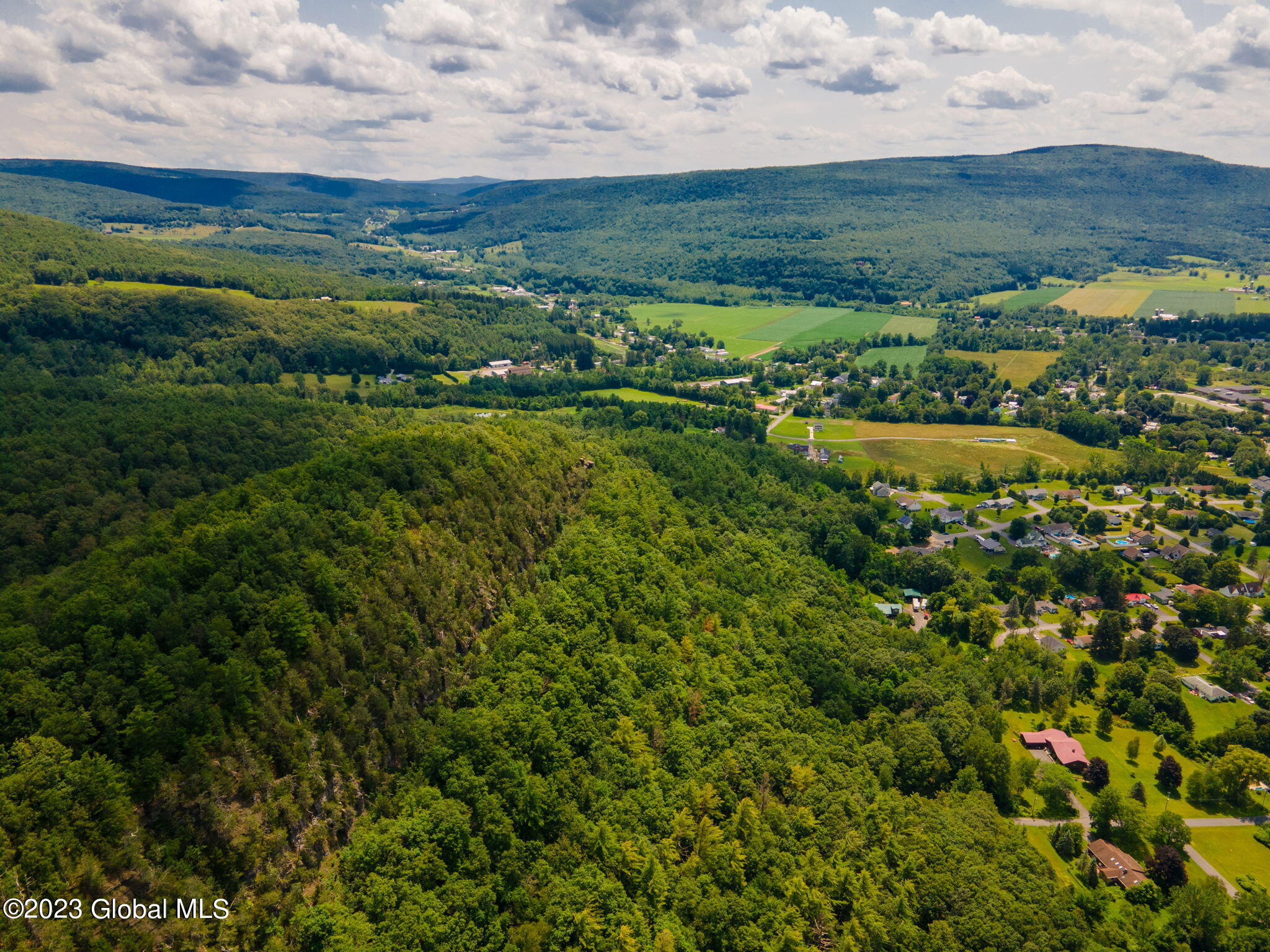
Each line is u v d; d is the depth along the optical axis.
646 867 98.19
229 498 136.88
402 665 108.62
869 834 115.12
